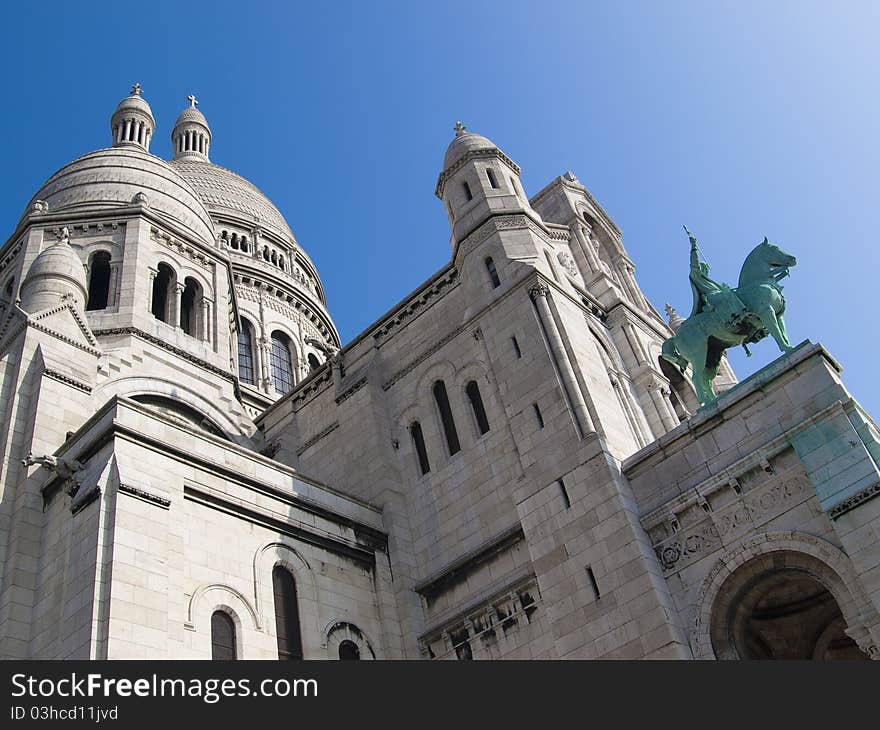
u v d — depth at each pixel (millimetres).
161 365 38875
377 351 38469
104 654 21219
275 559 27672
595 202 45562
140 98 61812
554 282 33438
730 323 27703
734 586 23906
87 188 45938
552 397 29609
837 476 22531
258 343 64875
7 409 30047
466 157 38469
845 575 21703
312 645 26953
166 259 44125
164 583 23531
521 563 28422
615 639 24281
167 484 25562
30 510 26922
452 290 36750
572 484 27516
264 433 41719
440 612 30031
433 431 34156
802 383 24484
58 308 33688
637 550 24969
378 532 31844
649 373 35625
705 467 25531
